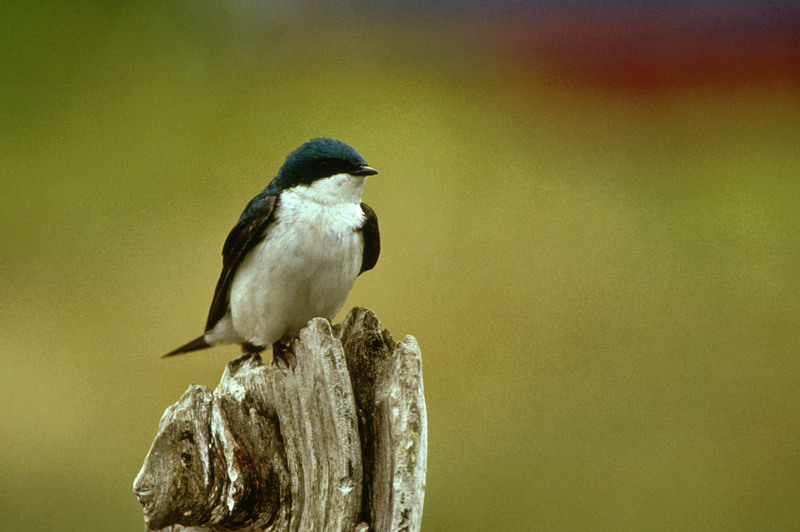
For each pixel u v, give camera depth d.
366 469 4.22
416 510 4.01
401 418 4.04
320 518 4.21
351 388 4.18
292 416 4.39
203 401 4.50
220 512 4.39
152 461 4.44
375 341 4.41
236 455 4.41
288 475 4.41
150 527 4.48
